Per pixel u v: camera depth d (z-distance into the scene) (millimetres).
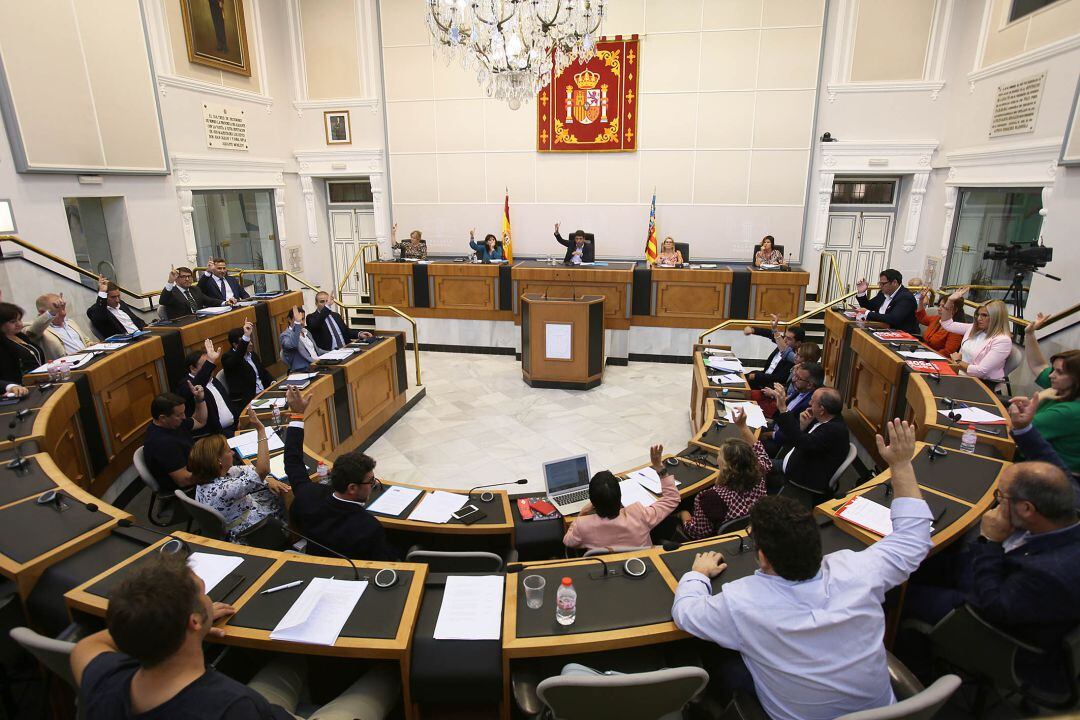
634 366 8438
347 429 5293
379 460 5418
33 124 6266
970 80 8156
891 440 1991
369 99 10250
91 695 1423
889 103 8875
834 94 8977
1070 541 1948
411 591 2146
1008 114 7285
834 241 9898
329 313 6211
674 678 1630
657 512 2918
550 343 7250
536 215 10234
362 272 11516
